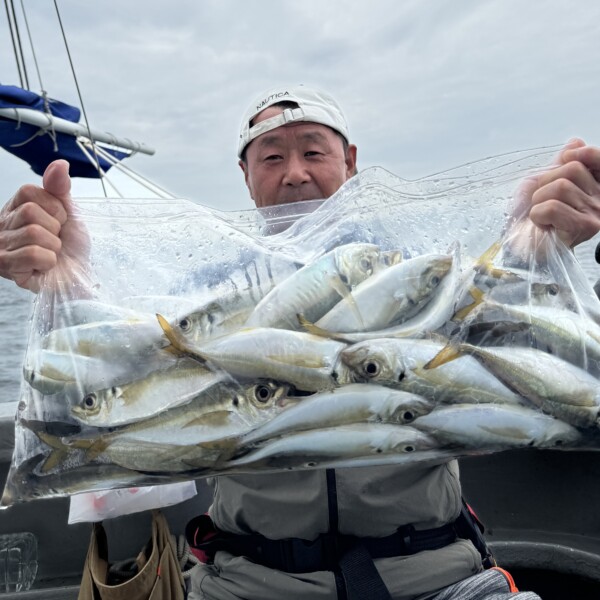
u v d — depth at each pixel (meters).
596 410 0.60
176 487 1.01
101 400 0.59
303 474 0.75
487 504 1.23
